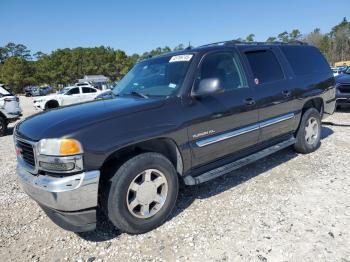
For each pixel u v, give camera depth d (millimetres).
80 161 2799
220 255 2826
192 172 3736
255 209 3609
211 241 3043
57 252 3027
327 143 6141
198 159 3678
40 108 20594
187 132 3490
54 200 2799
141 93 3871
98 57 73062
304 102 5180
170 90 3617
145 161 3143
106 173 3076
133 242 3115
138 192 3158
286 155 5484
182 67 3771
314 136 5559
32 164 3078
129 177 3047
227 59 4137
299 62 5324
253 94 4238
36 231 3438
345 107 10320
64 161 2766
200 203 3838
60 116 3264
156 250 2965
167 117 3338
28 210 3959
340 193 3920
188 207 3754
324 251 2795
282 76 4852
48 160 2828
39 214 3842
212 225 3326
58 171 2812
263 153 4469
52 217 3049
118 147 2959
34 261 2904
